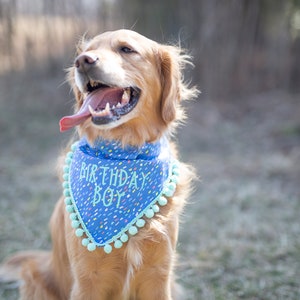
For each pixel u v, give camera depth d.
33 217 4.92
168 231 2.87
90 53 2.62
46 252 3.71
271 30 10.42
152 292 2.95
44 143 7.46
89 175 2.80
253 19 9.93
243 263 4.05
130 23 9.28
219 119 8.86
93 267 2.83
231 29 9.70
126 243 2.79
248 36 9.99
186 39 9.52
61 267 3.23
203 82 9.73
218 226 4.74
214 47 9.62
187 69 9.49
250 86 10.21
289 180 6.03
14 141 7.50
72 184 2.85
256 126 8.53
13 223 4.78
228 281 3.81
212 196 5.47
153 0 9.36
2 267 3.68
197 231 4.64
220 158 6.96
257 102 9.69
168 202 2.88
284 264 4.02
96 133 2.87
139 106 2.82
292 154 7.05
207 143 7.72
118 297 3.02
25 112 8.61
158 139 2.94
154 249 2.82
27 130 7.93
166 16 9.49
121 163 2.79
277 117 8.85
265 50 10.39
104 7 9.00
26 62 9.04
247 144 7.67
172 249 2.92
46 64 9.16
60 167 3.15
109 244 2.76
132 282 2.90
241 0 9.68
